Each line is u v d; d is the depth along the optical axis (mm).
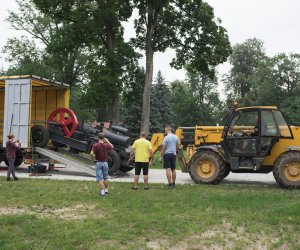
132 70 29109
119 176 16688
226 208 9531
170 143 12859
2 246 7172
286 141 13453
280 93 70688
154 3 27797
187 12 29594
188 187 12953
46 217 8914
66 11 29391
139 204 9984
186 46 29953
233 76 79562
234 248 7035
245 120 13734
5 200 10625
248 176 17344
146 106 28953
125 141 16703
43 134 17469
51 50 28781
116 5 28125
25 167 20328
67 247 7051
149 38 29219
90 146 17203
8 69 46906
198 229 7836
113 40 29688
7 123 17312
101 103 27938
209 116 80125
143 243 7246
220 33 29797
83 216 9031
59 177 16016
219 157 13711
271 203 10047
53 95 19281
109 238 7477
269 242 7316
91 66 28281
